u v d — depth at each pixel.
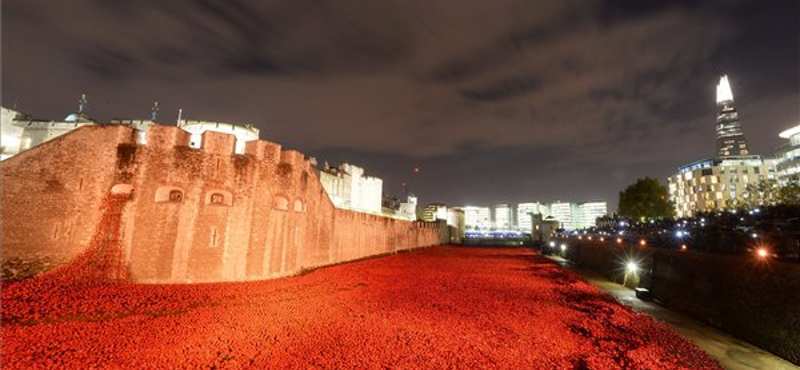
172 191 24.55
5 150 43.50
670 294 24.34
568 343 15.88
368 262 44.84
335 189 73.00
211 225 25.30
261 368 12.44
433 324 17.97
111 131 24.05
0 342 13.09
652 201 68.50
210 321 17.08
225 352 13.62
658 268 26.75
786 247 17.16
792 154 87.56
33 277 21.02
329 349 14.27
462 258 56.38
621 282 34.25
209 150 25.92
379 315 19.33
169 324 16.30
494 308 21.70
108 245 22.64
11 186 21.08
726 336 17.89
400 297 24.02
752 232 22.03
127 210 23.38
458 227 130.12
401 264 44.62
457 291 26.84
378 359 13.45
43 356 12.34
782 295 15.52
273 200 28.92
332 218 39.44
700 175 107.94
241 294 22.47
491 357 13.98
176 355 13.11
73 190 22.84
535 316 20.17
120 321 16.23
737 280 18.36
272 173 29.05
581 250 51.81
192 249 24.53
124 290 20.89
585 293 28.19
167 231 23.91
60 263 22.00
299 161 31.89
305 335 15.80
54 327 14.86
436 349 14.63
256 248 27.27
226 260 25.62
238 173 26.81
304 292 24.27
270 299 21.88
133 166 23.92
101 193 23.23
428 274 35.91
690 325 19.77
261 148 28.48
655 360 14.25
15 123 44.62
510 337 16.36
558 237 77.38
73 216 22.66
